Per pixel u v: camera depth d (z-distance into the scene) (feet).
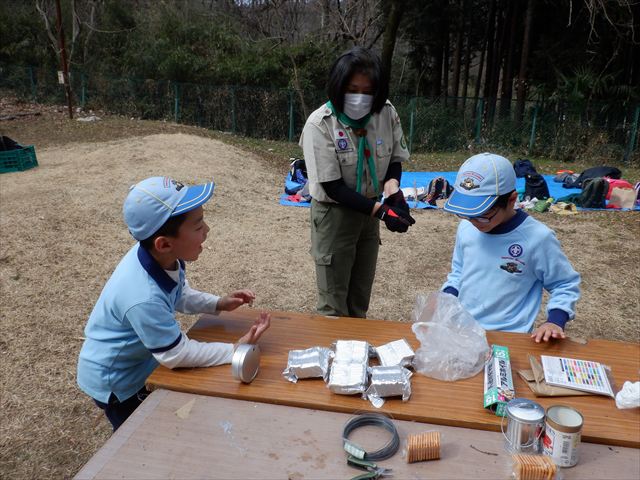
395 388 4.85
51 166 28.19
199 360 5.44
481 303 7.09
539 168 36.14
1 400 9.87
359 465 4.08
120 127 44.14
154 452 4.28
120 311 5.69
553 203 24.11
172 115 51.72
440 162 37.68
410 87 55.52
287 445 4.35
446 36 50.88
